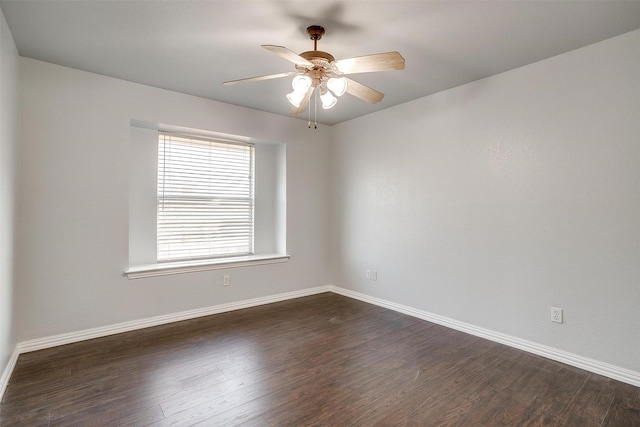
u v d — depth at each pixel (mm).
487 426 1816
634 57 2236
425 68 2818
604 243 2373
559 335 2586
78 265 2889
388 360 2586
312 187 4527
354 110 3986
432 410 1953
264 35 2303
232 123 3787
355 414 1909
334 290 4629
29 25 2180
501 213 2920
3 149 2076
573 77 2502
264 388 2178
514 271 2844
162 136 3656
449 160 3305
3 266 2121
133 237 3479
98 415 1877
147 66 2807
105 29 2232
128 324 3143
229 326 3305
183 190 3807
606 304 2365
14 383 2201
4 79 2084
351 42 2387
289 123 4281
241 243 4254
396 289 3830
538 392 2150
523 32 2256
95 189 2959
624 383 2262
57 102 2783
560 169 2572
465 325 3180
